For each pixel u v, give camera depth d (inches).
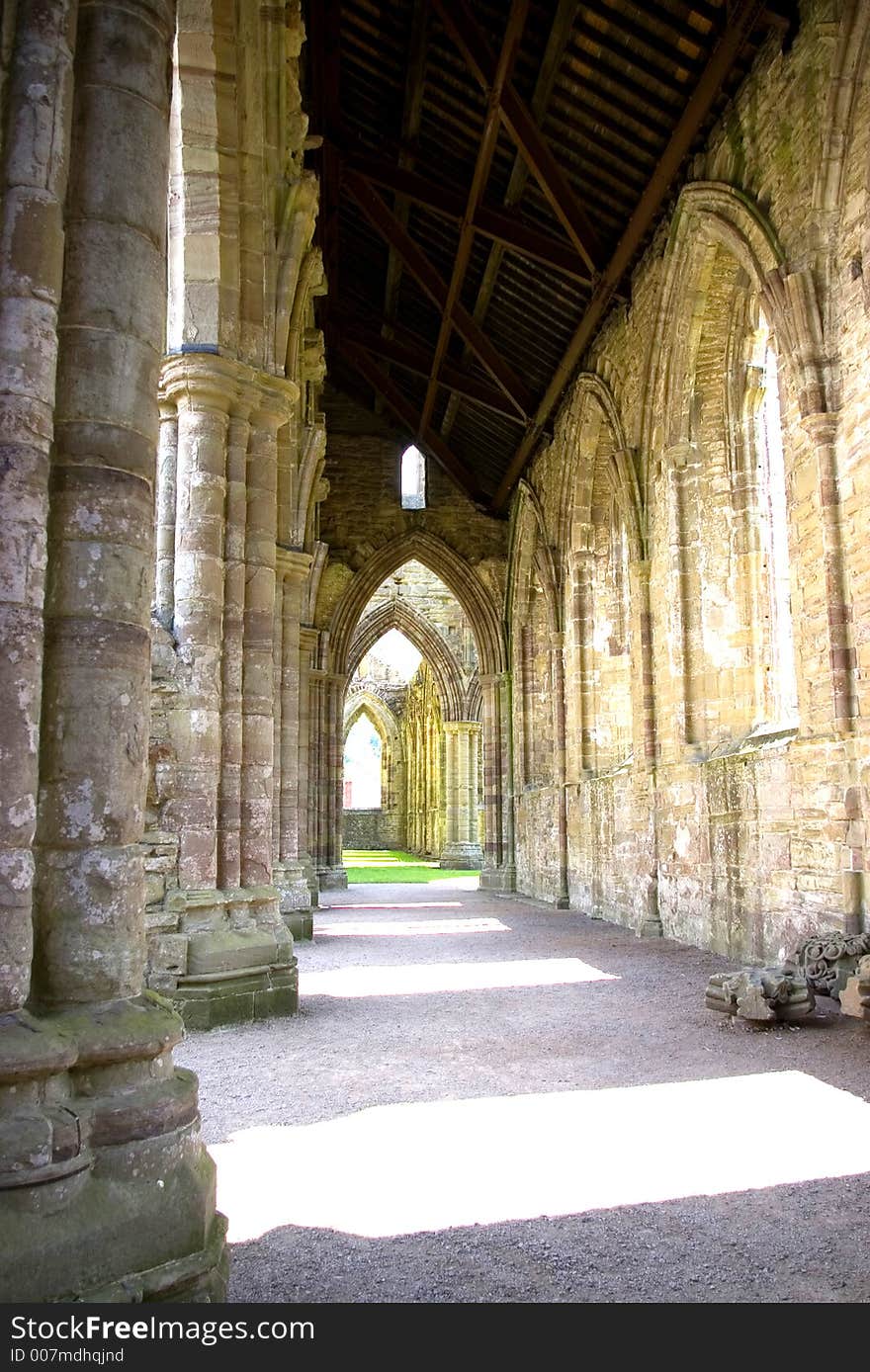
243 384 334.3
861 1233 156.1
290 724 566.3
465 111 573.9
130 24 147.8
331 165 629.3
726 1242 153.1
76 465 138.4
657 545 560.7
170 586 331.3
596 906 700.7
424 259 677.9
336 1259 146.2
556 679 804.0
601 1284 138.6
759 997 308.8
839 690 356.8
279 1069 261.6
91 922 134.4
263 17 345.4
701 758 512.7
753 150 421.7
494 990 390.0
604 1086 242.4
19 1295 109.4
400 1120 215.0
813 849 379.6
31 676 129.4
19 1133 114.9
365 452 1025.5
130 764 140.2
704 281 485.7
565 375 716.7
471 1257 147.1
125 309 143.6
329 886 1006.4
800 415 376.5
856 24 341.1
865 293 347.6
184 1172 128.2
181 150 332.2
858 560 352.5
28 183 135.0
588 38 464.1
